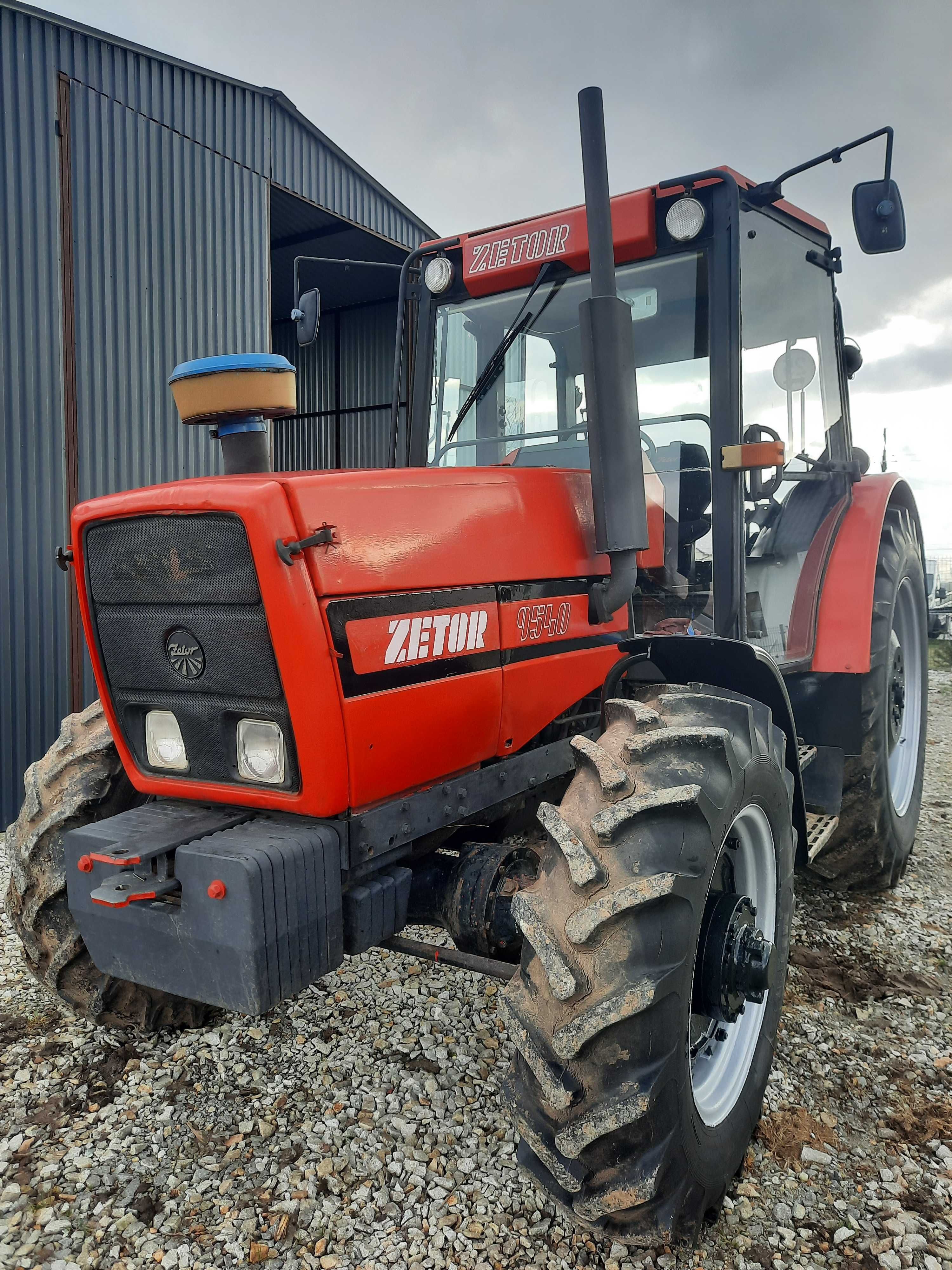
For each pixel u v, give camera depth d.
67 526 5.66
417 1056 2.38
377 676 1.81
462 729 2.04
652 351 2.68
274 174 7.50
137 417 6.19
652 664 2.51
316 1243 1.74
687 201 2.44
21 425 5.38
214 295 6.86
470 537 2.04
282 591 1.64
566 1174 1.53
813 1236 1.78
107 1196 1.87
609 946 1.55
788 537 3.09
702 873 1.61
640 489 2.18
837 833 3.37
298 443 13.87
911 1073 2.32
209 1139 2.05
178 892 1.74
